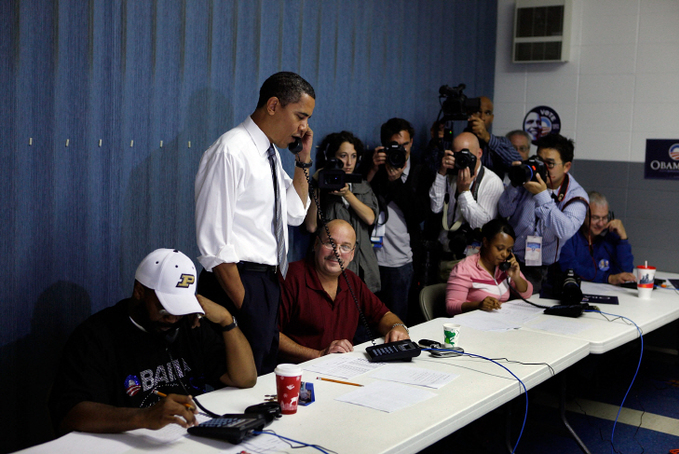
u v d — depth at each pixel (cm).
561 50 493
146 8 274
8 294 239
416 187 380
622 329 276
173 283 179
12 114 235
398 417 172
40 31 241
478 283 325
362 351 236
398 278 374
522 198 356
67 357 176
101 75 260
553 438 310
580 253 400
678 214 463
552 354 235
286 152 346
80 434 158
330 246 264
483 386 198
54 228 251
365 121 408
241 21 318
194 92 298
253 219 221
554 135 362
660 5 457
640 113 472
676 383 397
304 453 150
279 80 219
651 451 297
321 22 366
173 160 291
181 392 193
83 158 257
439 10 464
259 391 192
